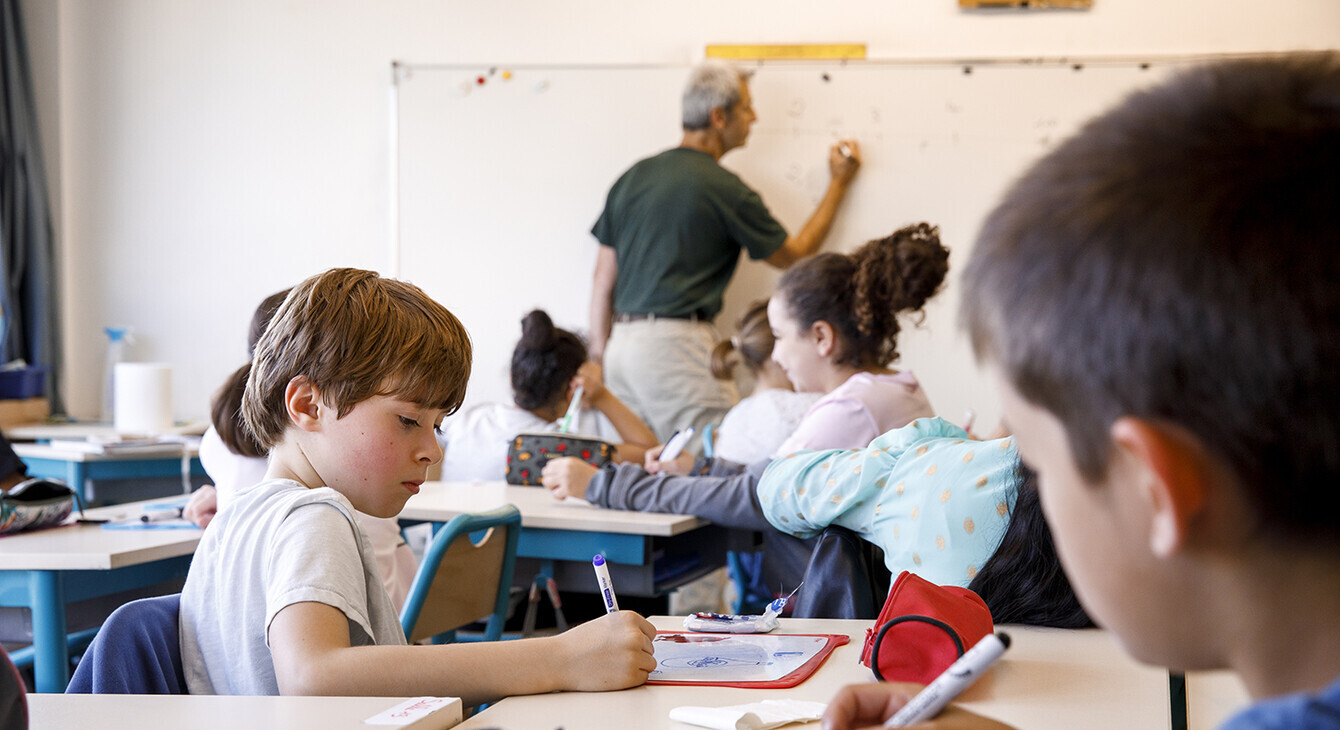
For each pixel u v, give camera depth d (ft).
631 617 2.95
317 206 13.69
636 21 13.00
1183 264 1.03
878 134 12.40
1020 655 3.14
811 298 6.73
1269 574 1.06
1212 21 12.06
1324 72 1.09
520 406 9.23
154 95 14.02
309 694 2.76
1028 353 1.16
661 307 11.89
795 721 2.49
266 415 3.48
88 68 14.16
